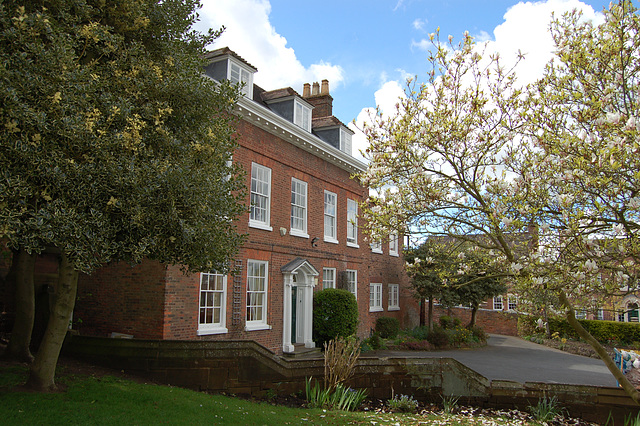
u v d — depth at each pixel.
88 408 6.83
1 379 7.70
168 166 6.58
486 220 6.66
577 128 6.44
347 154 19.66
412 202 7.32
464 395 11.19
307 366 11.12
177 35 8.16
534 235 5.98
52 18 6.22
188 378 10.00
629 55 5.84
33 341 11.27
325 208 19.00
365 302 21.45
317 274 17.00
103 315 12.02
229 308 13.22
